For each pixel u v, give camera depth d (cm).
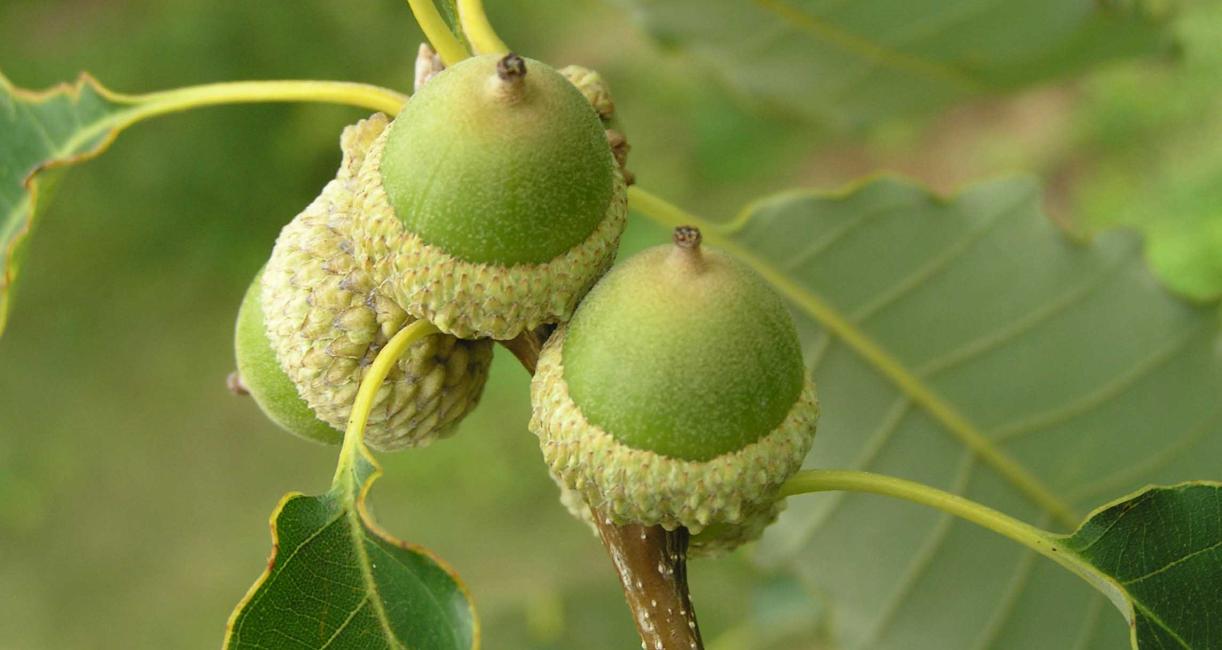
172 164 100
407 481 80
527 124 23
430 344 25
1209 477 29
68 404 92
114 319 98
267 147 102
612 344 23
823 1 30
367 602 23
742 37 31
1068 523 30
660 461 23
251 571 79
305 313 25
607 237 23
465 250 23
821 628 37
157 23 105
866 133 34
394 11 105
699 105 98
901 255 30
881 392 30
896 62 31
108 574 81
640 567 24
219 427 89
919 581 30
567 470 23
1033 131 87
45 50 107
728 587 45
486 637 38
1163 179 77
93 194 101
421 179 23
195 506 84
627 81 102
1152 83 82
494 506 77
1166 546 24
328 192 25
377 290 25
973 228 29
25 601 80
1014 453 30
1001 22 29
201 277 100
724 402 23
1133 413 30
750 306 23
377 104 25
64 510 85
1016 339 30
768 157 96
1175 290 29
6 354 97
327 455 86
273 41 102
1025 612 30
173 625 77
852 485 24
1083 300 30
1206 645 24
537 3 108
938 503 24
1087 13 29
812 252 29
